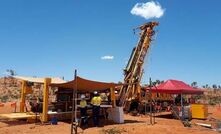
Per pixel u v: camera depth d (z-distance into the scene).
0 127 17.97
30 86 23.94
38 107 22.14
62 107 21.81
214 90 91.25
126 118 23.94
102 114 22.22
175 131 17.19
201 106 26.30
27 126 18.12
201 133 17.27
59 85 20.14
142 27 29.58
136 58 29.16
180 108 25.50
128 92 28.44
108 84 19.92
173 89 25.41
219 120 25.69
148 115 27.56
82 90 22.23
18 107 31.80
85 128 17.59
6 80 72.25
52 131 16.41
